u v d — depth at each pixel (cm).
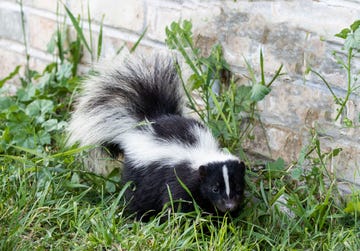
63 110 820
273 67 692
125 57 739
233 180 629
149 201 664
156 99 706
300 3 663
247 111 713
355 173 646
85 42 806
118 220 635
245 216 648
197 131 677
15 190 645
